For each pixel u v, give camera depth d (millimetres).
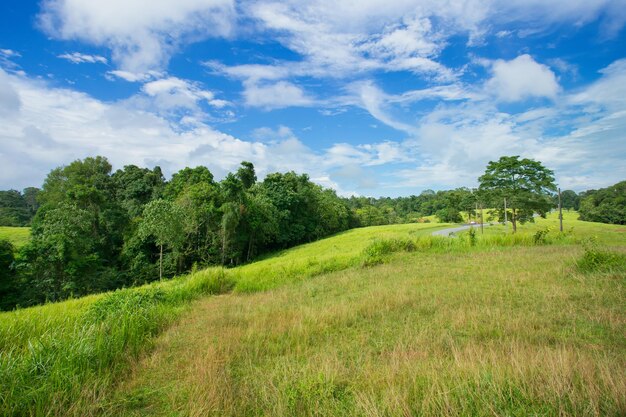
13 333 6699
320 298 10250
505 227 44906
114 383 5012
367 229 64188
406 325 6641
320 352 5645
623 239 23422
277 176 55125
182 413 4035
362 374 4652
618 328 5629
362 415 3543
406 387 4000
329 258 18516
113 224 36781
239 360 5633
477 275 11219
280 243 54188
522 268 11664
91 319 7840
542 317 6449
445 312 7211
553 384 3635
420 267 14188
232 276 15344
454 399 3584
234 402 4137
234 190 41031
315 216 61469
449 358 4992
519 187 33906
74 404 4156
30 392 4180
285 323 7395
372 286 11141
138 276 32781
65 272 26031
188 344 6742
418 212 119562
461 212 80688
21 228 55000
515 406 3463
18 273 25156
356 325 7094
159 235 29438
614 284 8367
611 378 3701
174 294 11586
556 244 19969
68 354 5223
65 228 27359
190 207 35656
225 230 36156
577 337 5453
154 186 49656
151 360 5867
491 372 4027
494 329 5980
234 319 8352
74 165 46812
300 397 4082
